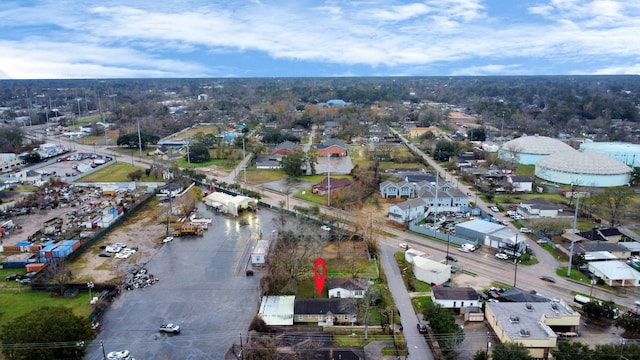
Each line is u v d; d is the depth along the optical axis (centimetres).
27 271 6475
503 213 9075
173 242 7669
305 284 6019
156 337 4834
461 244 7438
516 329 4584
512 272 6384
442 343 4522
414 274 6325
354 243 7506
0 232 7806
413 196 10231
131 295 5759
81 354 4212
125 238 7831
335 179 11288
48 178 11925
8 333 4062
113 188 10881
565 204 9512
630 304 5453
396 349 4594
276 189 11062
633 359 3950
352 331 4938
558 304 5044
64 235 7850
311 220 8350
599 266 6203
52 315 4228
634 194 10238
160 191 10731
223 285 6025
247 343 4594
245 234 8050
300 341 4662
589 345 4478
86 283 5897
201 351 4578
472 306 5269
